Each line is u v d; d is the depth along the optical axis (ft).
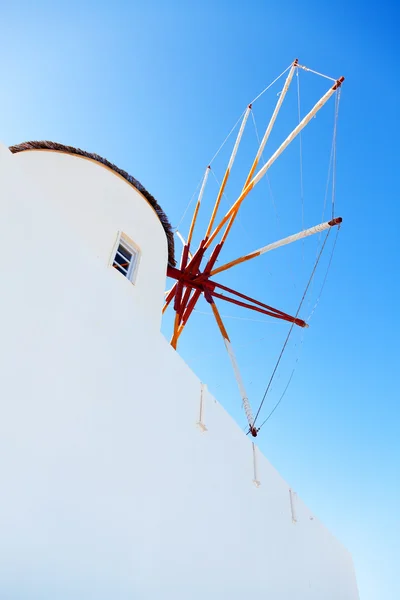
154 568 15.98
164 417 20.39
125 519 15.62
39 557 12.23
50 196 25.99
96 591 13.39
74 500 13.96
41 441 13.75
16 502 12.30
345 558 38.27
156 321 26.08
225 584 19.81
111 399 17.42
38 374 14.61
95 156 30.68
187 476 20.30
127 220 28.60
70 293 17.54
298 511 31.71
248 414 39.47
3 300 14.25
